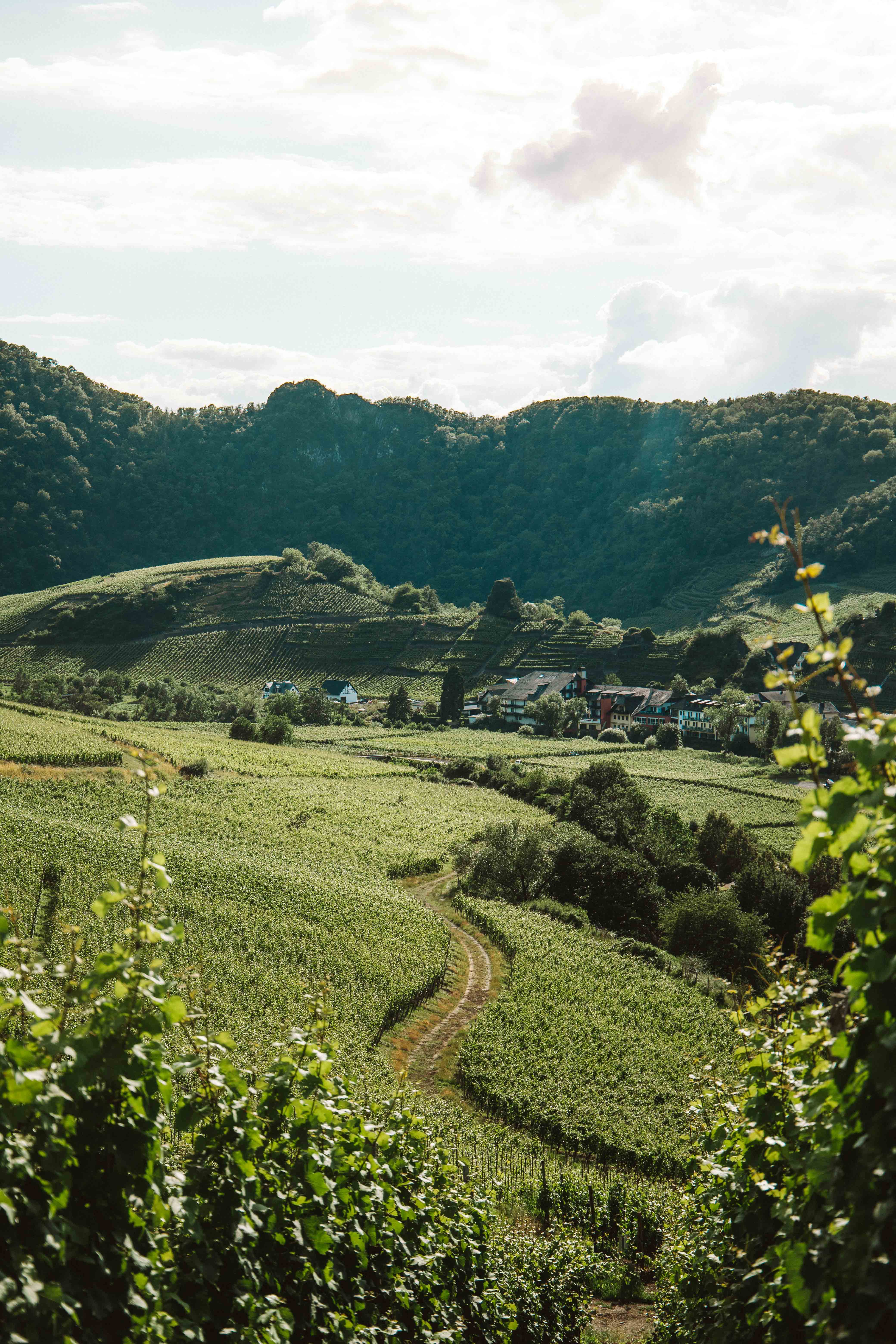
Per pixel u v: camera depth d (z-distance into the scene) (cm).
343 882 5881
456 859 6912
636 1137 3009
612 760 10688
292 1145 568
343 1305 607
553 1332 1547
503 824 6388
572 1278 1725
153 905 435
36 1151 367
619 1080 3484
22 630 19712
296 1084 612
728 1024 4094
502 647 18238
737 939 4988
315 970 4206
